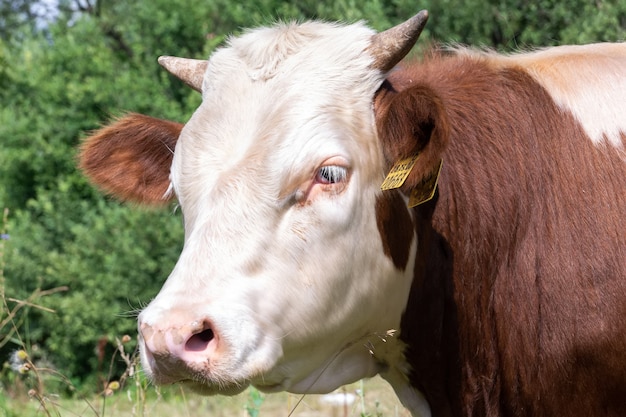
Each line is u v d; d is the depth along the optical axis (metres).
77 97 18.16
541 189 4.53
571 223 4.45
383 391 7.78
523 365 4.49
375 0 15.10
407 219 4.46
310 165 4.10
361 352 4.62
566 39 13.70
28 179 19.09
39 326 16.95
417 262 4.55
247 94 4.30
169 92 18.55
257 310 3.96
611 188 4.48
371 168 4.28
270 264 4.02
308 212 4.09
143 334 3.82
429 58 5.07
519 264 4.51
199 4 18.33
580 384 4.40
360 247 4.25
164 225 16.72
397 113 4.14
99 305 16.28
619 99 4.69
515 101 4.71
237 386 3.92
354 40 4.46
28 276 17.03
